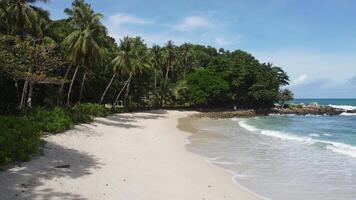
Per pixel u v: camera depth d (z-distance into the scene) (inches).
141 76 2748.5
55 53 1557.6
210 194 585.9
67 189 526.3
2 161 582.6
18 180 530.9
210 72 3314.5
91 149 856.9
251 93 3654.0
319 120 2805.1
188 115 2709.2
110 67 2380.7
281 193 623.2
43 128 984.9
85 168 661.9
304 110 3949.3
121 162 754.8
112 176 631.2
